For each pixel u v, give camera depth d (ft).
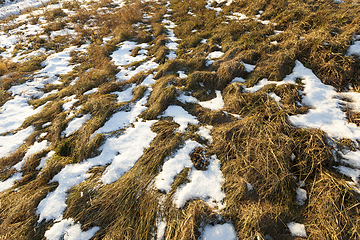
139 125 11.68
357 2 15.42
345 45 11.48
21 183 9.81
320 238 6.40
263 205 7.42
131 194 8.34
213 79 13.80
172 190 8.26
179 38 22.26
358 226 6.27
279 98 10.82
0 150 11.55
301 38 13.80
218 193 8.05
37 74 19.25
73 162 10.28
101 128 11.67
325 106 9.77
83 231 7.63
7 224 7.98
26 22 32.55
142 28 26.30
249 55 14.30
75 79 17.72
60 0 45.80
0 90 17.10
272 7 20.03
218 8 27.32
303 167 8.04
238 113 11.14
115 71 17.65
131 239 7.20
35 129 12.91
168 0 36.52
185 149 9.80
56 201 8.61
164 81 13.98
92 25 29.35
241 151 9.15
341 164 7.82
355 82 10.38
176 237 6.79
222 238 6.82
